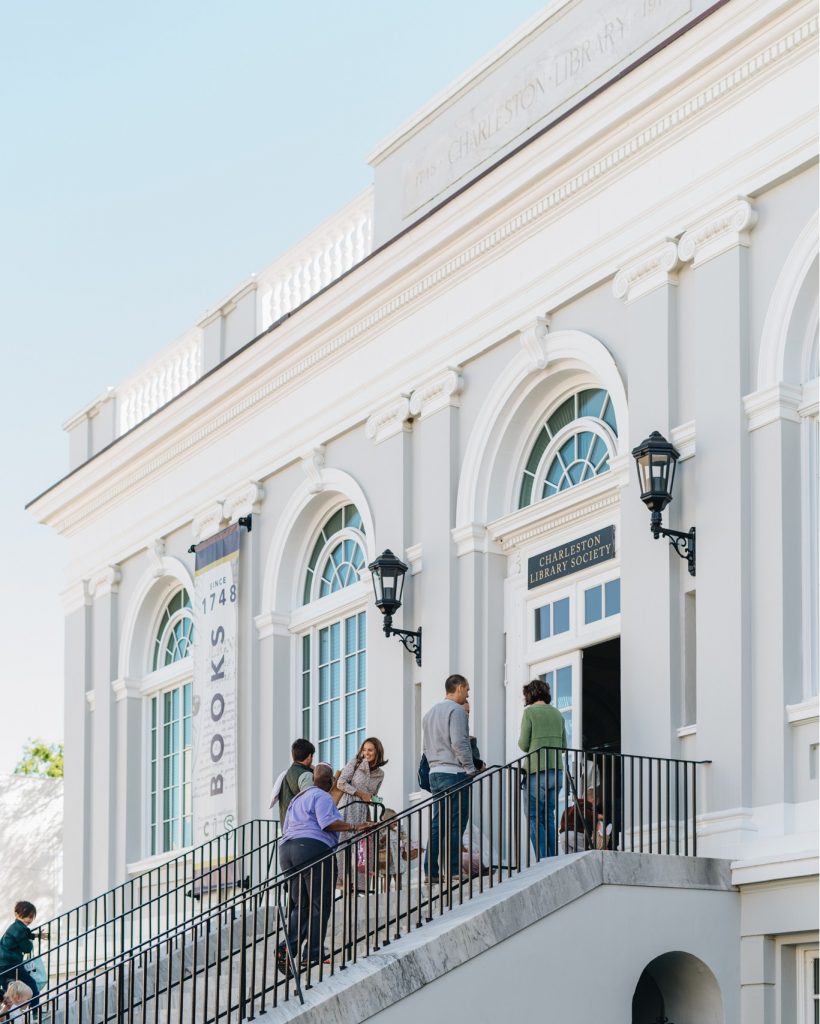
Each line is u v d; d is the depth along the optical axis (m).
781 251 12.36
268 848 17.08
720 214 12.79
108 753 21.66
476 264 15.51
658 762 11.98
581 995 10.87
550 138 14.23
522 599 14.95
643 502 12.98
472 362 15.62
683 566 12.81
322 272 18.67
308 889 12.06
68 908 21.97
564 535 14.52
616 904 11.14
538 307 14.70
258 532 18.88
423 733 13.16
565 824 11.84
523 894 10.84
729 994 11.46
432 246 15.77
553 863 11.32
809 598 11.95
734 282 12.58
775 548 11.98
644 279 13.49
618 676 15.66
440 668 15.27
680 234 13.25
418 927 11.23
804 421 12.16
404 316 16.52
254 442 19.05
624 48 14.29
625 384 13.66
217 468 19.77
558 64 15.05
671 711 12.59
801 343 12.26
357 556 17.56
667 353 13.16
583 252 14.22
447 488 15.52
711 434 12.57
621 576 13.27
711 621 12.31
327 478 17.59
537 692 12.97
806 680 11.80
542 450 15.09
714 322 12.70
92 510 22.72
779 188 12.45
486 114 15.95
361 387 17.11
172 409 20.30
